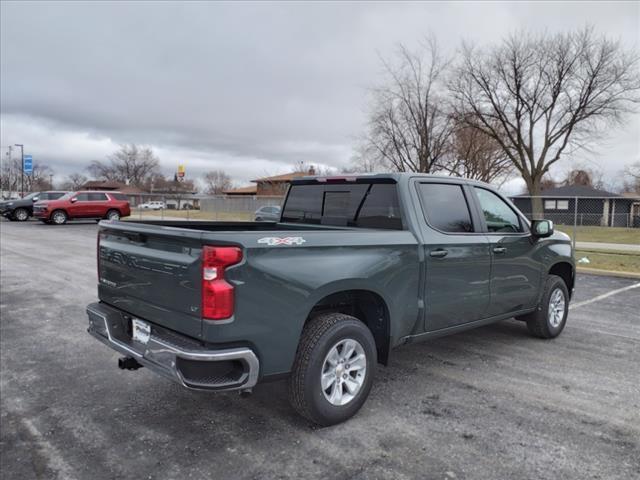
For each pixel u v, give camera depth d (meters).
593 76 30.11
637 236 22.39
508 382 4.27
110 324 3.61
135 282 3.42
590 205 38.91
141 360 3.18
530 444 3.17
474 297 4.47
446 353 5.09
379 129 33.03
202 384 2.82
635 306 7.63
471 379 4.34
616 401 3.88
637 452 3.08
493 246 4.64
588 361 4.87
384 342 3.80
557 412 3.66
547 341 5.59
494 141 35.28
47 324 6.05
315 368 3.21
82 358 4.82
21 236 18.88
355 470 2.85
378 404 3.78
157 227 3.29
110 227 3.71
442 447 3.12
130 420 3.50
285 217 5.23
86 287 8.46
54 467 2.89
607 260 13.33
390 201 4.11
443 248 4.12
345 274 3.36
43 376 4.34
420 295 3.97
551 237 5.57
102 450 3.09
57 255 12.96
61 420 3.50
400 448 3.11
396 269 3.74
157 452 3.05
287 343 3.10
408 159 33.44
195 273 2.87
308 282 3.17
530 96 32.28
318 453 3.04
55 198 29.95
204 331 2.84
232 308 2.85
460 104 32.34
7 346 5.17
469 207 4.57
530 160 33.06
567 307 5.88
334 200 4.64
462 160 35.62
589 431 3.36
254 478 2.77
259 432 3.32
